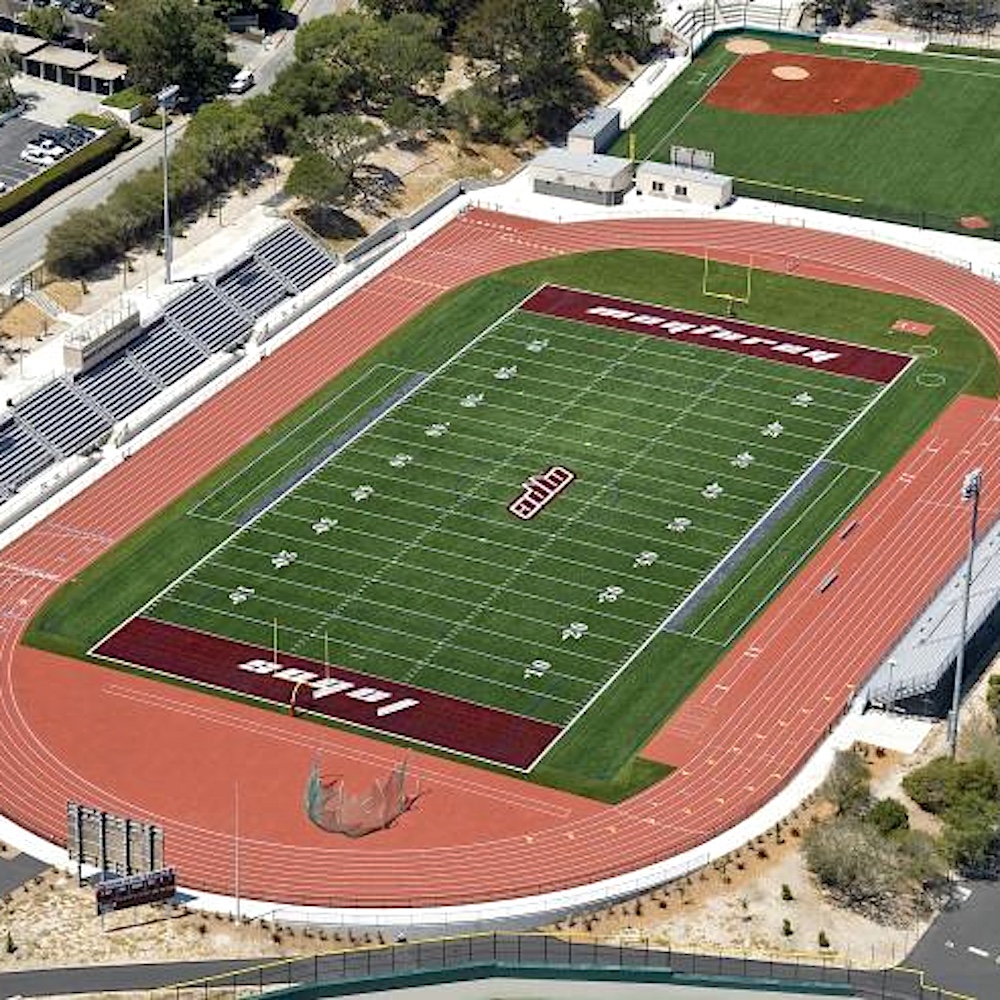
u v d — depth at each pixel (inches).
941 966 7652.6
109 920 7800.2
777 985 7544.3
